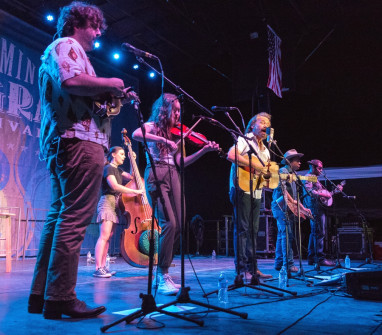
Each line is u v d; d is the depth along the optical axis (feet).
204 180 39.14
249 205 14.38
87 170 7.75
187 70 38.27
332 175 31.68
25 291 11.39
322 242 21.35
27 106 27.66
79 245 7.79
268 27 28.73
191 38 32.96
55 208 8.33
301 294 10.77
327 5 28.96
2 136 25.71
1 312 8.26
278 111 38.81
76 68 7.39
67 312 7.62
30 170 27.12
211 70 38.63
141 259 15.48
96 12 8.44
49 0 27.25
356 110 35.70
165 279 11.04
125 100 8.08
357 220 30.89
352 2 28.58
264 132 14.61
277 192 17.83
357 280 10.06
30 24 29.30
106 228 15.70
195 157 11.86
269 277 14.94
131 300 9.87
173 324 7.35
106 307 8.90
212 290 11.46
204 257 30.53
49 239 8.28
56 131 7.76
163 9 29.17
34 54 28.63
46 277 8.21
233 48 30.81
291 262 17.31
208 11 29.50
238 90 29.84
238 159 13.57
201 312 8.30
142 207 15.80
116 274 16.53
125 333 6.68
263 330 6.89
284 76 30.86
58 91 7.81
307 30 31.60
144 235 15.40
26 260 25.07
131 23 30.81
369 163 35.29
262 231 28.30
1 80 26.25
